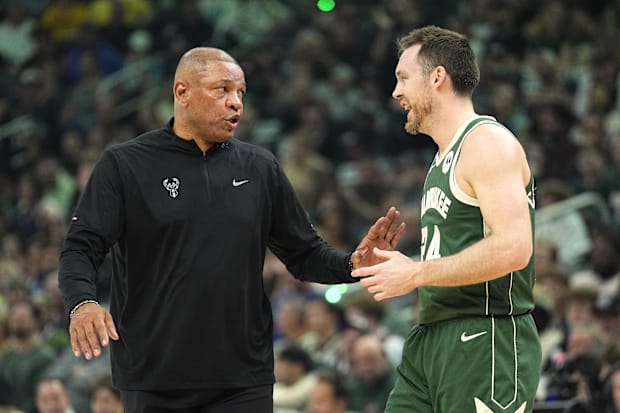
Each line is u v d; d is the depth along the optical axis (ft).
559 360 53.72
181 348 36.50
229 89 37.52
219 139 37.68
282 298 82.02
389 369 64.75
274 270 84.94
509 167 34.42
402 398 37.17
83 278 35.76
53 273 98.43
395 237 38.24
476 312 35.55
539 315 62.08
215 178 37.58
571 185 94.43
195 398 36.86
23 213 118.11
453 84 36.45
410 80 36.86
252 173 38.24
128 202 37.14
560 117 102.47
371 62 118.62
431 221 36.40
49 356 75.72
